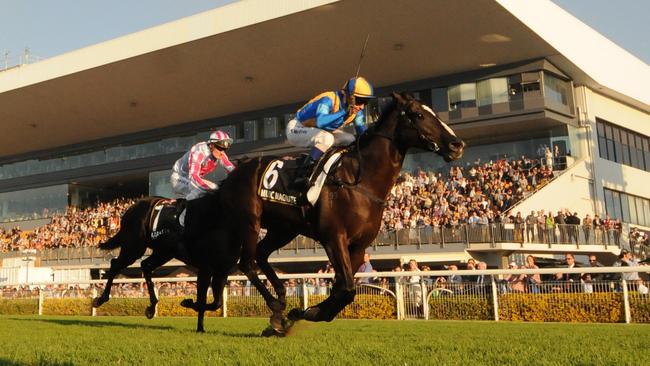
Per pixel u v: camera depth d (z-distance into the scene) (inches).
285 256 769.6
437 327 257.1
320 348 152.2
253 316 394.9
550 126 858.1
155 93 986.7
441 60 836.0
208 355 138.9
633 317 292.0
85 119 1115.9
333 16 726.5
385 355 136.2
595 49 887.1
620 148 969.5
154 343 167.5
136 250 257.4
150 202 258.1
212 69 890.7
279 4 735.7
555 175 804.0
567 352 141.0
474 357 134.6
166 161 1130.0
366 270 423.2
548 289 315.9
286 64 866.8
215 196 213.5
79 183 1267.2
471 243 645.3
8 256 997.2
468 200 735.7
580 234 688.4
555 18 790.5
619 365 120.8
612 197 916.0
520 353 139.5
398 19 723.4
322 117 185.3
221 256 212.4
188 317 389.4
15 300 512.1
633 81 986.7
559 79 863.7
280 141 1016.2
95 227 1054.4
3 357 138.1
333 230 173.2
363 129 193.6
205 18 792.9
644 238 796.0
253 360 128.2
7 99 1018.7
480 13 699.4
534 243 645.3
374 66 861.8
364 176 177.2
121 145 1213.1
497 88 848.3
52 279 799.1
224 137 224.1
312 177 175.9
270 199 185.0
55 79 932.0
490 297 326.6
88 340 182.5
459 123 864.9
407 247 681.6
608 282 300.2
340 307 170.7
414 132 176.4
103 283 465.7
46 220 1272.1
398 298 351.6
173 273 894.4
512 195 739.4
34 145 1282.0
